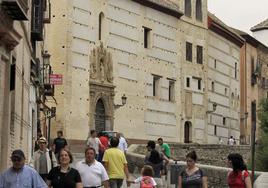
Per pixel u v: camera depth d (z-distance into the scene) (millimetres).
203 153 69375
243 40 97688
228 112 91875
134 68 68938
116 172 22938
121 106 66438
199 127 81312
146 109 70438
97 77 63062
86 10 61938
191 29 80125
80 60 60906
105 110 64312
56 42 59719
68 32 59594
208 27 84312
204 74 82938
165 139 73562
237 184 17516
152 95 71812
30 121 38812
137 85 69188
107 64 64562
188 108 78688
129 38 68375
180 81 77375
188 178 18391
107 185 19172
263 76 111562
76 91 60188
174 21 76562
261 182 25234
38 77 43656
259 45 108875
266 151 55469
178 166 25375
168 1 76312
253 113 22672
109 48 65188
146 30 71812
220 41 88938
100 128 63688
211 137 85000
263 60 111625
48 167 23906
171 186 30969
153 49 72312
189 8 80000
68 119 59031
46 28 59688
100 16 64188
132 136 67812
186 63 78688
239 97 98000
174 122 75562
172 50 75938
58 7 59812
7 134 24141
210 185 30391
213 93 86000
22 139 31703
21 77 30016
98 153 36938
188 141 79125
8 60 23844
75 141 59625
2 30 21516
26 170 15125
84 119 60969
